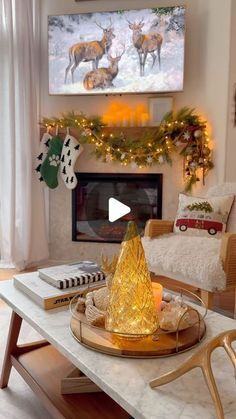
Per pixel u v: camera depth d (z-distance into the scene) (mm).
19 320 1568
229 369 987
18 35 3199
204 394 875
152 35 3150
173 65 3156
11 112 3201
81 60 3291
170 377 885
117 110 3465
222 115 3135
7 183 3316
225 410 821
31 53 3266
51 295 1369
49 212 3613
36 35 3393
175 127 3195
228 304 2598
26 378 1430
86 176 3527
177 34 3111
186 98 3330
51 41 3303
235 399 861
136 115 3365
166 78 3184
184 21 3086
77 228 3619
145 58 3191
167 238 2395
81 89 3334
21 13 3184
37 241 3482
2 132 3266
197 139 3205
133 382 919
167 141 3219
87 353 1052
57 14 3391
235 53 3033
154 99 3324
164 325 1134
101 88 3305
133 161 3393
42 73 3494
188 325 1152
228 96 3082
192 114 3312
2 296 1473
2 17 3180
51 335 1149
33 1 3336
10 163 3268
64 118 3357
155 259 2246
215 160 3217
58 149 3398
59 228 3623
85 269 1590
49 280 1498
